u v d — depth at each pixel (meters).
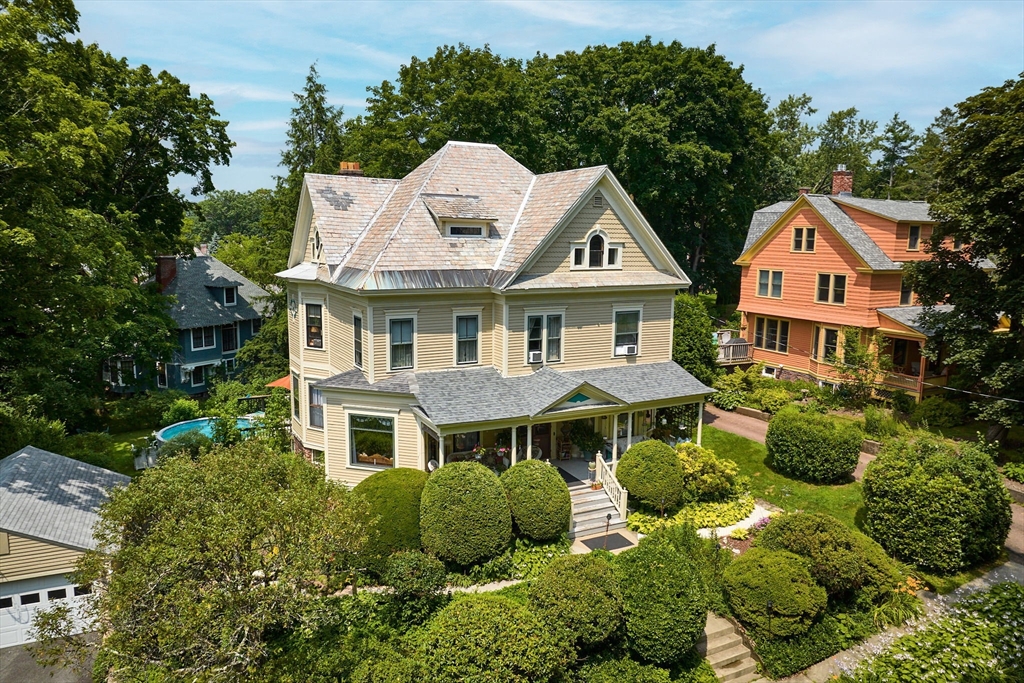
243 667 11.76
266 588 11.38
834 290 35.50
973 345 26.33
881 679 13.28
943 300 28.72
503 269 23.23
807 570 16.72
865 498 20.69
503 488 18.88
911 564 19.12
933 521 18.66
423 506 18.20
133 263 25.98
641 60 48.62
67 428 32.06
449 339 23.17
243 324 47.81
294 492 12.92
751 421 32.31
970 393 27.67
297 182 42.03
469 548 17.59
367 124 45.00
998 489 19.25
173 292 44.50
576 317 24.38
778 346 39.47
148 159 37.56
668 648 14.44
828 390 34.44
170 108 36.56
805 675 15.43
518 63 47.44
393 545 18.05
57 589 16.31
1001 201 25.25
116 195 35.78
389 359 22.30
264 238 49.38
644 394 23.77
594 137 44.34
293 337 27.83
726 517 21.86
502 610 13.88
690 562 16.20
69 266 21.97
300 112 47.19
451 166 25.92
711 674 15.12
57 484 18.83
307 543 11.90
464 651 12.88
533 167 41.59
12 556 15.77
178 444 26.38
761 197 65.44
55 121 20.16
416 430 21.95
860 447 24.23
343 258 24.33
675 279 26.05
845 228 35.19
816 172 77.62
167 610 11.05
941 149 40.38
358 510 13.66
